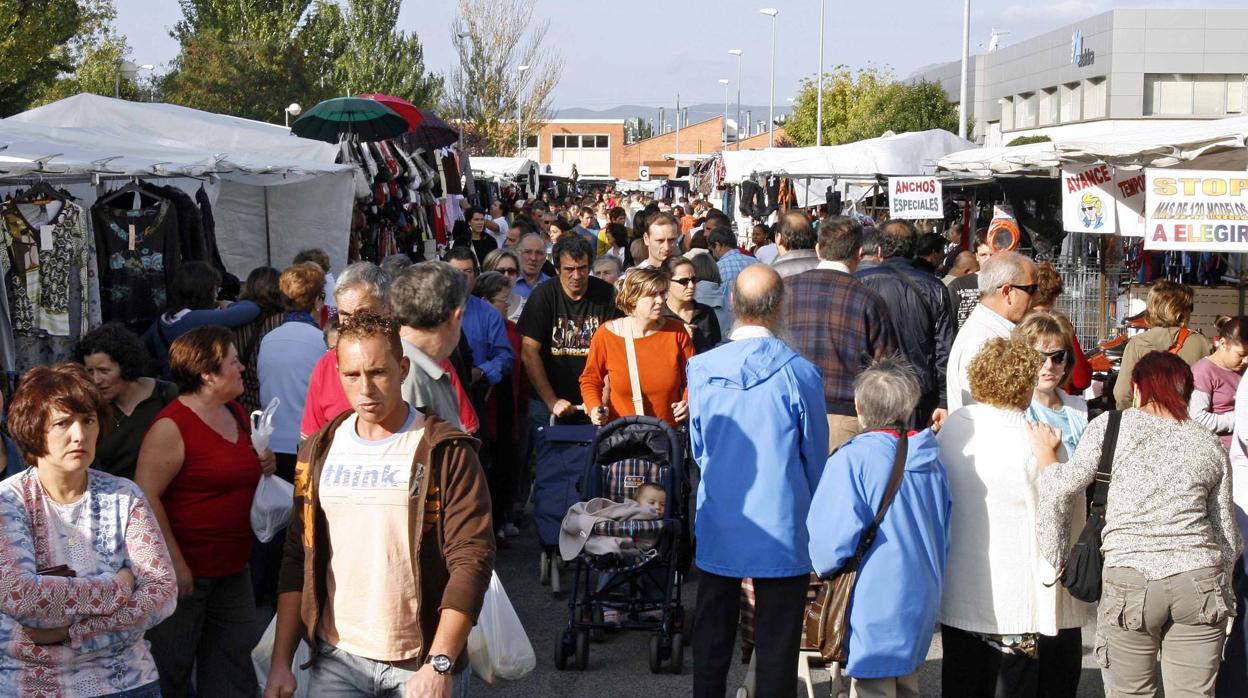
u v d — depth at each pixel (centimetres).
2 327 732
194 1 5344
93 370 537
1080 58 4869
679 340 707
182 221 875
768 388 498
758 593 503
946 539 482
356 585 354
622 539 607
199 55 5009
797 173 1845
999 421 491
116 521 380
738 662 641
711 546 502
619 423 650
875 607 465
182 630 466
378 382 346
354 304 551
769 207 2136
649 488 630
